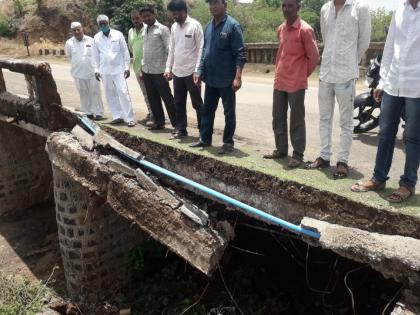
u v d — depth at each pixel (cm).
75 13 3331
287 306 559
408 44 347
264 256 649
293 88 448
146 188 507
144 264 683
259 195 432
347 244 336
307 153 603
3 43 3142
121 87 662
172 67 579
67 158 590
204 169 484
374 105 705
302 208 400
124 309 619
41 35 3269
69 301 660
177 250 484
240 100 1082
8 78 1432
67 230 646
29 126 767
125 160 555
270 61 1897
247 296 584
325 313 531
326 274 588
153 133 603
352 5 402
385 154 376
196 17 3191
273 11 3092
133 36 698
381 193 375
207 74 502
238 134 717
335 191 377
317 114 880
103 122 686
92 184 565
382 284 526
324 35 431
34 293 637
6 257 795
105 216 651
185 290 617
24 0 3441
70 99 1002
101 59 672
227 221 521
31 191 999
